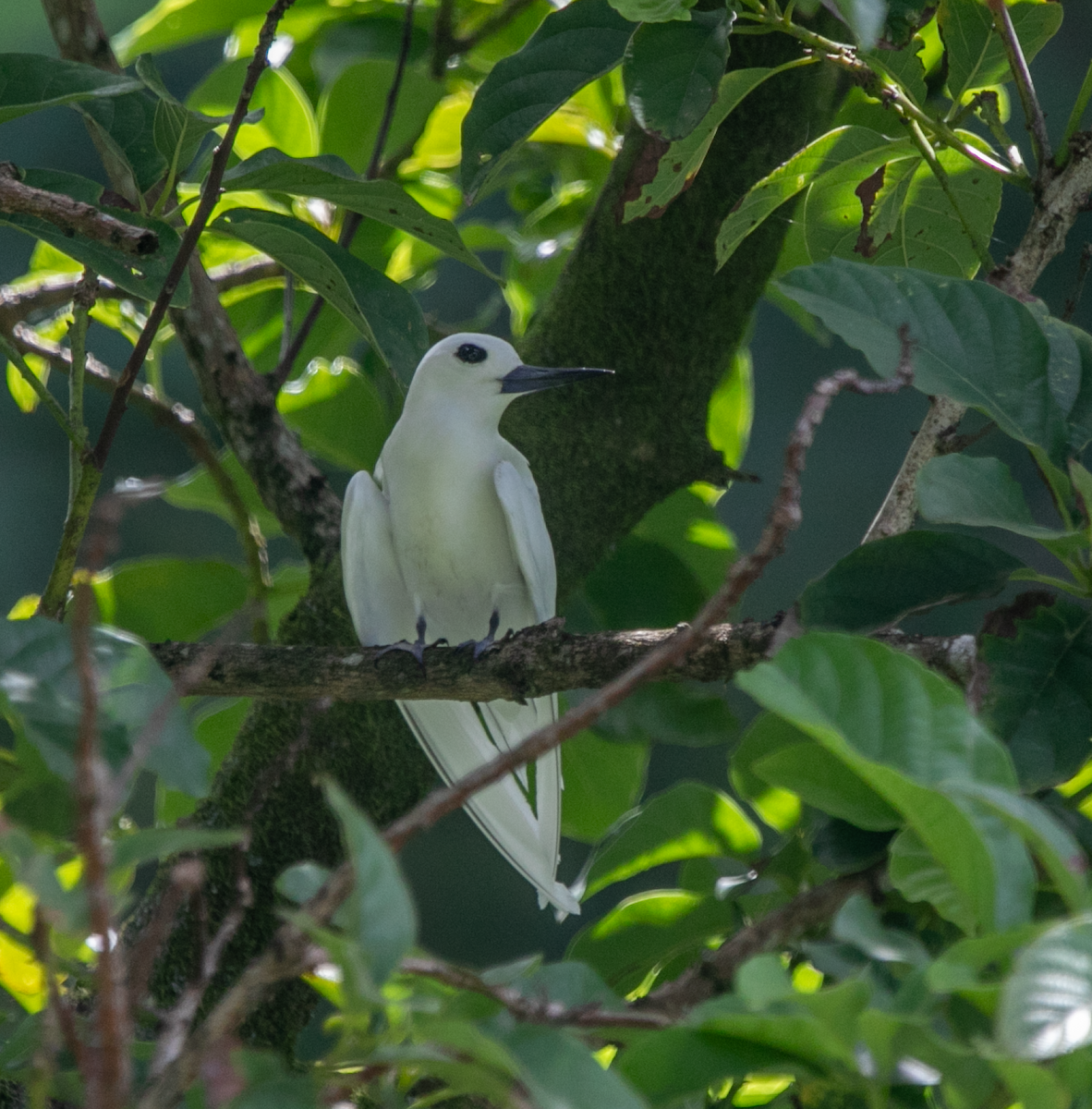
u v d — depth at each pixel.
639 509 7.18
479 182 5.57
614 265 6.88
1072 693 4.26
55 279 7.81
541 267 9.16
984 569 4.40
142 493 3.32
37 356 7.35
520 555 6.89
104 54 7.04
